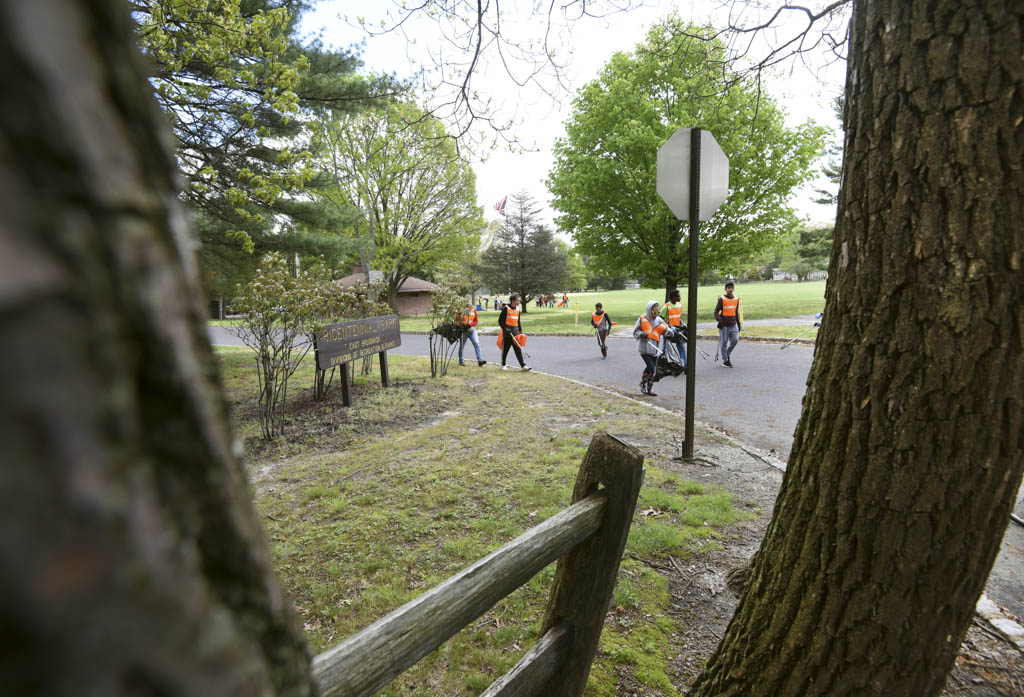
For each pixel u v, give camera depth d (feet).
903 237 4.09
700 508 12.36
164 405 0.66
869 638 4.49
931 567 4.23
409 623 3.49
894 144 4.11
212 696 0.68
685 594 9.27
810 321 58.95
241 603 0.85
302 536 11.68
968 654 7.63
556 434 18.97
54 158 0.45
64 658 0.44
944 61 3.81
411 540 11.41
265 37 20.16
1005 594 9.12
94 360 0.47
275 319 20.42
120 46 0.62
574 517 4.84
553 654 5.24
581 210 67.41
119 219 0.54
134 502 0.53
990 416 3.91
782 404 23.08
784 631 5.02
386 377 29.37
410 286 132.05
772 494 13.34
